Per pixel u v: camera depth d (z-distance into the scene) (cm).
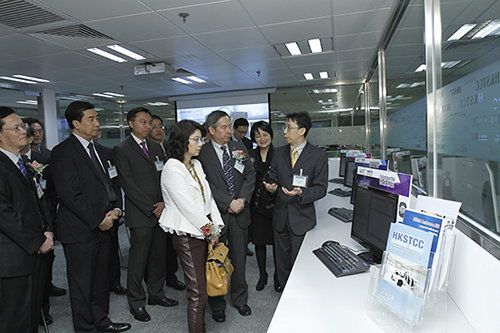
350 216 247
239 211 238
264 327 239
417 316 95
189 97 847
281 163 236
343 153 469
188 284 208
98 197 225
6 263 182
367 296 125
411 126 298
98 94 772
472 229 121
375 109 616
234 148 254
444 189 189
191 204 200
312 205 227
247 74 621
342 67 589
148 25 351
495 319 88
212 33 385
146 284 314
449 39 198
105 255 239
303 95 831
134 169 255
